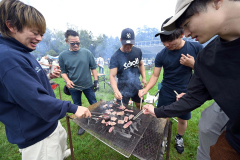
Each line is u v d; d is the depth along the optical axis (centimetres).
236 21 59
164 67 192
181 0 70
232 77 68
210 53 81
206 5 61
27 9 82
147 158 100
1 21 82
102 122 149
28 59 97
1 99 90
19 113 97
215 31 66
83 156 204
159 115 121
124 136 124
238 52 62
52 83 357
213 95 82
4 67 77
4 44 88
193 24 69
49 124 112
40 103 87
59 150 132
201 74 90
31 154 112
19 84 80
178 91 185
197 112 328
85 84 266
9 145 229
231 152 82
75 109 109
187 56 155
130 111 177
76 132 260
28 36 91
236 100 68
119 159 198
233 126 75
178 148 204
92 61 276
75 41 234
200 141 138
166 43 152
